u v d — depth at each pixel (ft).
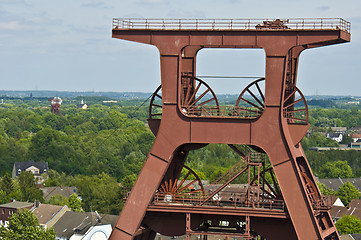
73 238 333.83
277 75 124.36
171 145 127.65
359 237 339.57
